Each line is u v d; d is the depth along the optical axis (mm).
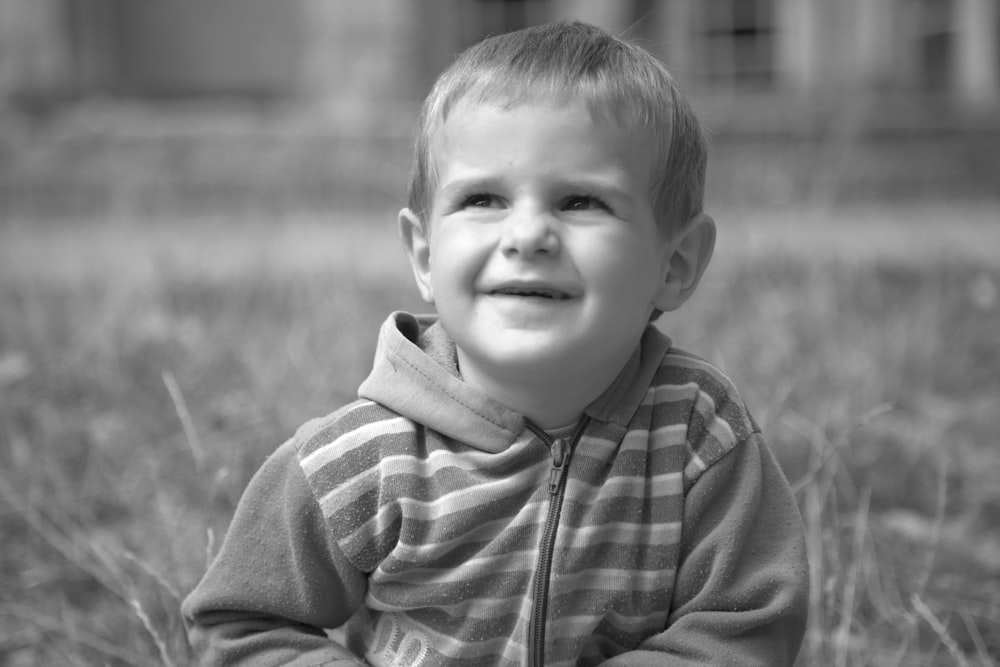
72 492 3221
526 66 1662
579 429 1724
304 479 1738
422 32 11797
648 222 1691
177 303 5406
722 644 1660
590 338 1628
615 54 1725
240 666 1744
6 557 2914
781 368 4117
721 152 9648
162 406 3941
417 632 1735
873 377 4082
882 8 11914
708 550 1703
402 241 1880
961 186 10359
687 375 1797
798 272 5969
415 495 1681
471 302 1659
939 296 5703
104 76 12469
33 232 8617
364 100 11461
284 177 9289
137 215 8938
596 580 1695
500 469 1696
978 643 2336
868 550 2662
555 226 1618
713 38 12094
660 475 1720
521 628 1676
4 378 4105
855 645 2391
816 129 9977
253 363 4152
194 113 11586
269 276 5797
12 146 9891
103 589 2766
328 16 11570
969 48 11922
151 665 2342
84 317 5109
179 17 12602
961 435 3811
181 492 3227
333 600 1775
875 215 9055
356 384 3943
